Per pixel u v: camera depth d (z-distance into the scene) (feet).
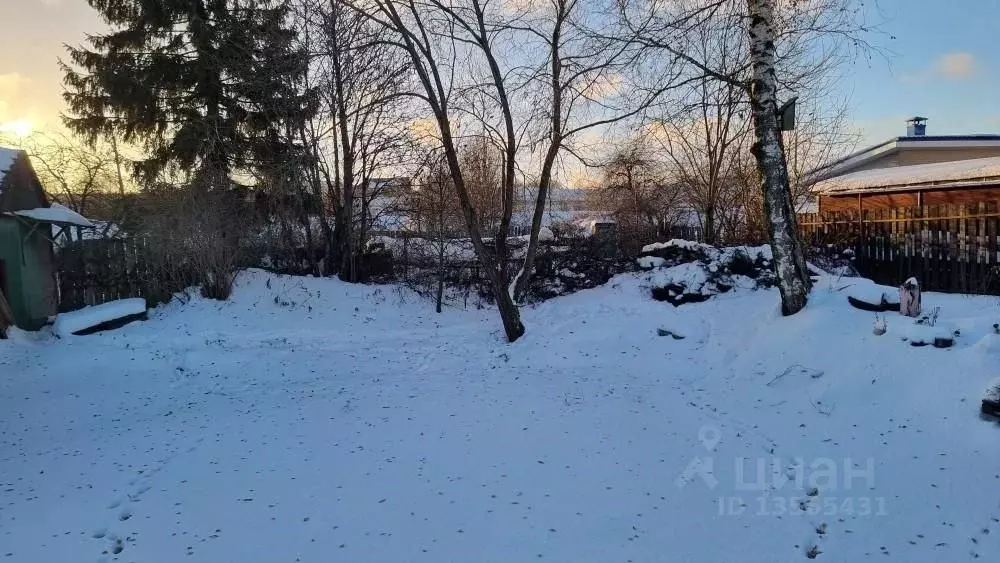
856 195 64.64
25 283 39.40
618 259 46.98
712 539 12.93
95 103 55.06
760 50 28.19
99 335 37.27
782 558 12.17
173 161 53.98
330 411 22.82
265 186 50.21
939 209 36.24
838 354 22.91
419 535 13.30
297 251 53.47
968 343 20.40
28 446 20.53
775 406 21.25
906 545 12.26
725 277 37.68
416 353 34.35
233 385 28.68
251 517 14.35
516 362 31.24
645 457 17.26
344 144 52.37
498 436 19.21
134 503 15.35
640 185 68.90
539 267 47.21
